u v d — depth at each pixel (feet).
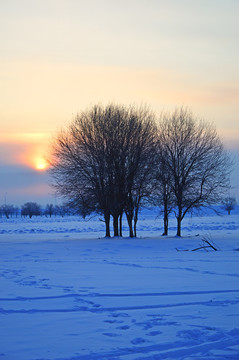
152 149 139.13
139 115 143.13
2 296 40.57
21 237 151.84
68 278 51.90
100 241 119.96
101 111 140.56
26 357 23.26
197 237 136.87
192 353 23.75
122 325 29.91
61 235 165.78
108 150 134.82
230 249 98.68
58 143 138.62
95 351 24.22
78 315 33.04
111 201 134.21
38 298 39.63
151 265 65.46
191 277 52.08
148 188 139.13
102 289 44.01
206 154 145.89
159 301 38.01
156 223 280.72
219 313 33.30
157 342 25.82
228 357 23.06
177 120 148.77
